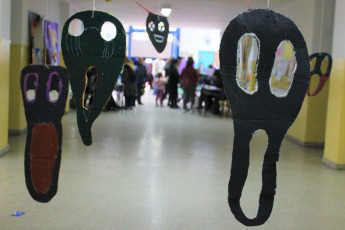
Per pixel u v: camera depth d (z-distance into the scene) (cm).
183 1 912
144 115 1076
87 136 225
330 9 710
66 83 225
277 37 210
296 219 370
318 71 578
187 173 512
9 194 403
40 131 228
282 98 213
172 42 1841
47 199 230
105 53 222
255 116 211
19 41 697
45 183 229
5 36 568
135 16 1237
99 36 222
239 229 340
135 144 685
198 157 606
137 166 537
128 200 401
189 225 345
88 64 223
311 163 595
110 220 349
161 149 653
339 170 557
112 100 1141
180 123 959
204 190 442
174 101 1284
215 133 832
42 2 831
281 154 652
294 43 212
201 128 893
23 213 357
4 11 560
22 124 720
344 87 546
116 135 762
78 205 382
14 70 696
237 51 207
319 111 717
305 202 418
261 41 209
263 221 219
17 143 638
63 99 226
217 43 2041
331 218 375
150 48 1677
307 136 722
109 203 391
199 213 373
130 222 347
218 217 365
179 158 595
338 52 564
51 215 356
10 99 698
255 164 569
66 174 484
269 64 211
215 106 1165
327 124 588
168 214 368
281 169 554
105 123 905
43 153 228
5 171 483
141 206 386
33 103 226
